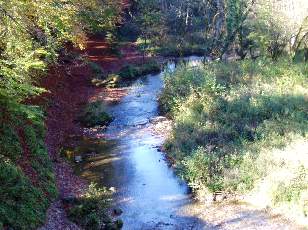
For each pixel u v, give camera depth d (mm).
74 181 16969
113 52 37875
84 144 20766
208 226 14258
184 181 17219
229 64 30109
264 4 32031
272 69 28219
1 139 14859
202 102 22703
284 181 15312
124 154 19734
